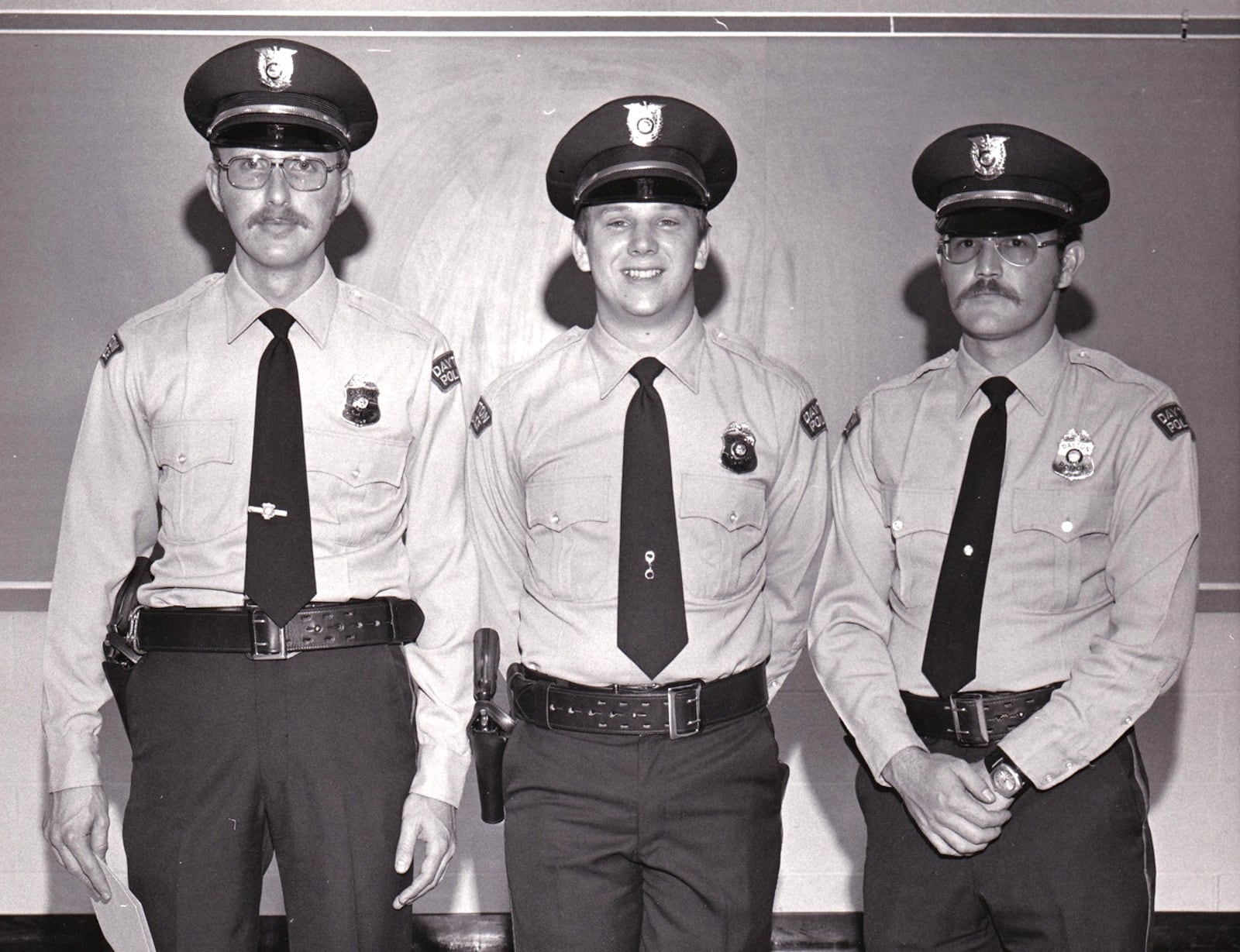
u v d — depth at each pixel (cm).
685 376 205
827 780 306
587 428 204
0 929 304
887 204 289
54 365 290
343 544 195
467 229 289
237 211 194
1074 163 198
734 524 202
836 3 288
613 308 204
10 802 304
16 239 288
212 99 201
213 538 192
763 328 291
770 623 213
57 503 293
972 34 288
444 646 201
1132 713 185
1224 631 301
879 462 205
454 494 204
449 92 287
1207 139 289
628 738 195
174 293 289
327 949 192
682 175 198
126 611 197
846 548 207
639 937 204
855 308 291
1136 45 288
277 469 192
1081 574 193
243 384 196
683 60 287
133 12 285
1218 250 290
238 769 189
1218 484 294
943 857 192
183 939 190
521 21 286
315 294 200
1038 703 189
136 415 198
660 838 196
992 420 198
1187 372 292
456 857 307
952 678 192
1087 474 194
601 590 199
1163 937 307
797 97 288
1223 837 305
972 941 195
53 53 285
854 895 307
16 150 286
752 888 198
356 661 193
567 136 210
